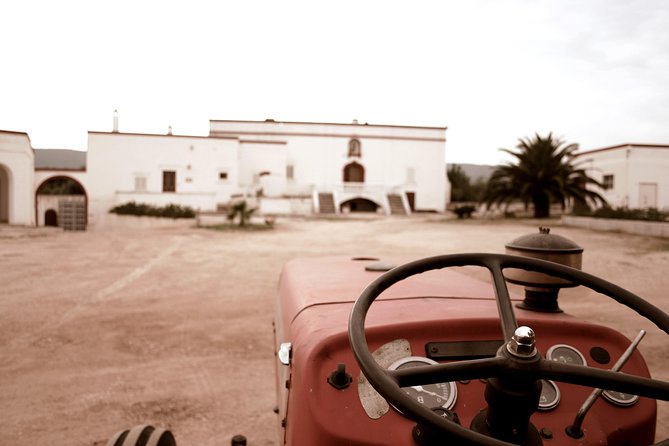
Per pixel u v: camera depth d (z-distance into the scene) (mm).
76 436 3617
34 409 4074
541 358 986
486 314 1751
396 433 1352
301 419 1438
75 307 7836
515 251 1860
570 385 1552
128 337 6207
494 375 979
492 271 1423
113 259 13484
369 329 1576
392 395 977
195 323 6910
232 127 45625
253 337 6223
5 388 4527
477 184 62281
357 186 42219
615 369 1505
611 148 33938
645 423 1550
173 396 4336
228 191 40719
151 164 39406
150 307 7891
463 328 1644
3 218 29422
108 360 5332
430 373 1020
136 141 39062
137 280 10328
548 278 1798
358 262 3250
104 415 3963
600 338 1718
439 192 48156
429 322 1625
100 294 8875
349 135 46906
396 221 29469
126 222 32656
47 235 20750
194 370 5012
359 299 1271
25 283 9891
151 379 4754
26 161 27750
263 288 9547
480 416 1101
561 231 18766
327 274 2736
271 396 4332
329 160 46750
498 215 33062
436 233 20422
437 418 940
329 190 45938
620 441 1507
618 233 17750
